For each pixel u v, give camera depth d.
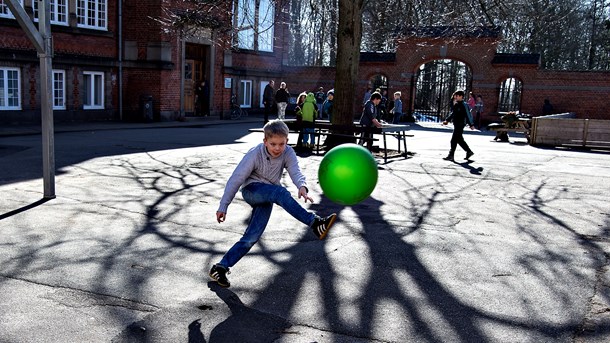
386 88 34.25
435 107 38.97
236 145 16.47
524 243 6.70
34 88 21.55
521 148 18.88
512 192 10.12
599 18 46.25
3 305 4.39
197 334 3.99
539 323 4.34
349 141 15.38
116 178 10.31
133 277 5.13
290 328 4.14
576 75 30.77
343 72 15.23
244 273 5.35
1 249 5.83
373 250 6.24
